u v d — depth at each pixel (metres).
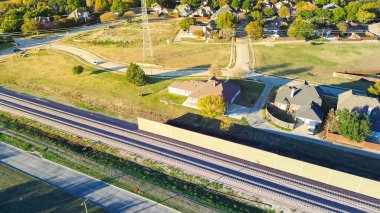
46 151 57.34
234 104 71.56
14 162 54.53
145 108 71.38
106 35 123.94
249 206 46.00
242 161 53.97
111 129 63.84
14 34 125.31
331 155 54.88
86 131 63.25
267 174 51.00
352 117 56.66
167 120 66.62
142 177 51.22
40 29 127.75
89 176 51.50
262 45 111.19
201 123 65.00
